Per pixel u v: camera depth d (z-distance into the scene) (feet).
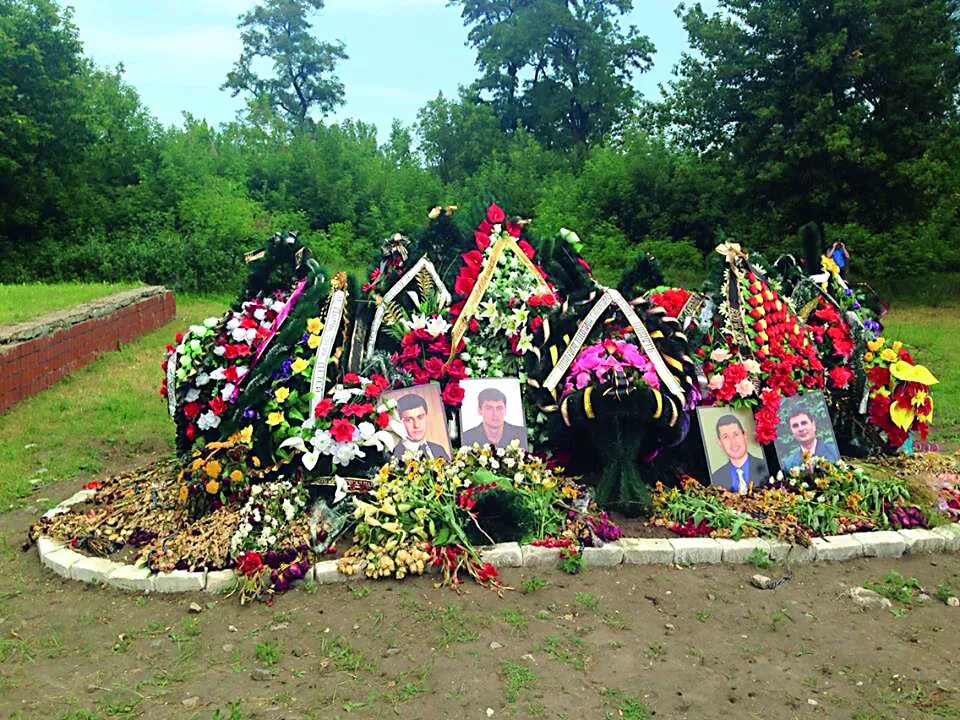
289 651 13.61
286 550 16.06
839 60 59.16
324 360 18.63
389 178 87.81
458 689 12.54
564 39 118.93
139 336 44.80
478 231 21.38
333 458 18.02
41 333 32.96
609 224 78.54
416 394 19.40
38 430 27.30
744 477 19.57
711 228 79.10
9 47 65.57
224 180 79.51
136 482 20.65
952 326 50.62
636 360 18.62
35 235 71.36
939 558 17.49
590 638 14.02
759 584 16.02
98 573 16.01
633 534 17.72
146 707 12.20
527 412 20.03
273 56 134.41
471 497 17.02
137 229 72.33
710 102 64.80
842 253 25.99
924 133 59.72
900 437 21.85
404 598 15.11
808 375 20.85
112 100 78.59
